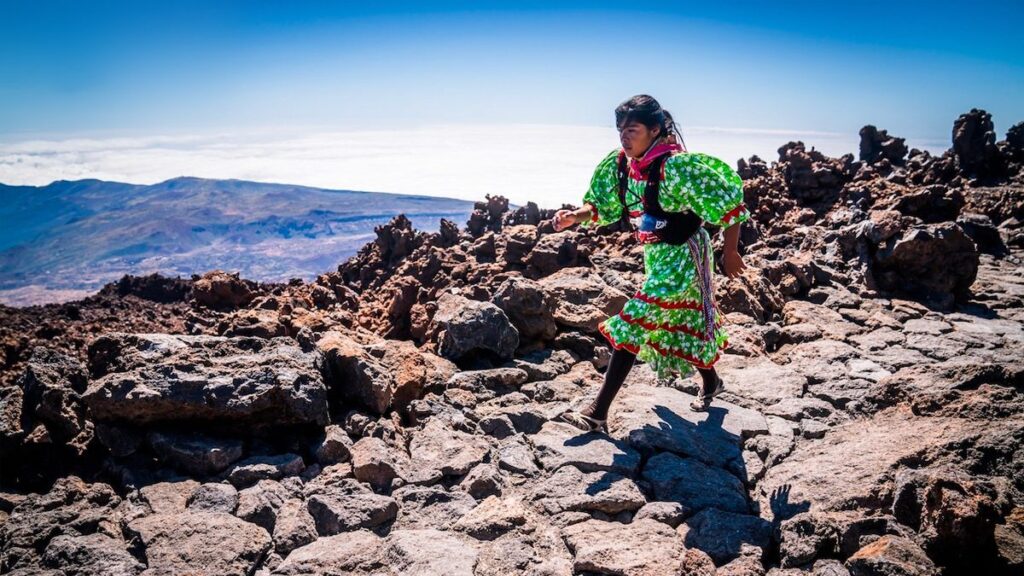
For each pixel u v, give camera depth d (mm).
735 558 3320
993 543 3084
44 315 10508
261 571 3270
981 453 3904
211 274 9023
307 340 5008
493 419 4723
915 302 7801
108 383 4141
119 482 3977
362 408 4809
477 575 3197
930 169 15305
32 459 4121
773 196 13070
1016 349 6320
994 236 10852
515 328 5836
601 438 4434
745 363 5965
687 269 4242
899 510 3465
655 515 3641
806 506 3752
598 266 8516
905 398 4973
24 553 3307
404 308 6840
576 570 3205
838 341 6512
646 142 4070
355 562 3260
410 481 3998
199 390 4168
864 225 8547
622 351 4301
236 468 3949
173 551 3244
